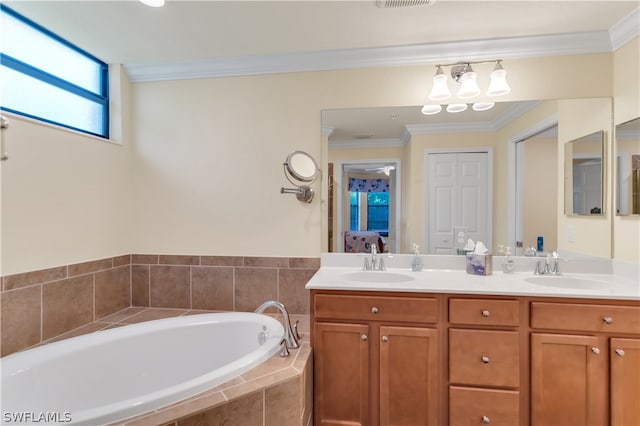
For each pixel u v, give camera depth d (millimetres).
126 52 2014
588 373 1431
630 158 1720
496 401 1493
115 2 1519
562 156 1914
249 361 1361
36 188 1629
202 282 2215
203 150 2207
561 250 1920
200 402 1119
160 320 1841
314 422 1627
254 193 2166
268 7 1560
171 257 2244
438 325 1552
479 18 1640
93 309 1964
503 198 1989
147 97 2250
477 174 2014
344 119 2094
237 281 2184
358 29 1753
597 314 1430
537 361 1469
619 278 1743
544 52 1878
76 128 1969
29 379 1362
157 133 2246
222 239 2197
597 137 1854
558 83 1894
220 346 1850
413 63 2002
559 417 1452
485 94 1965
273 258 2152
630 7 1544
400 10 1576
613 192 1811
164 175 2246
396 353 1580
